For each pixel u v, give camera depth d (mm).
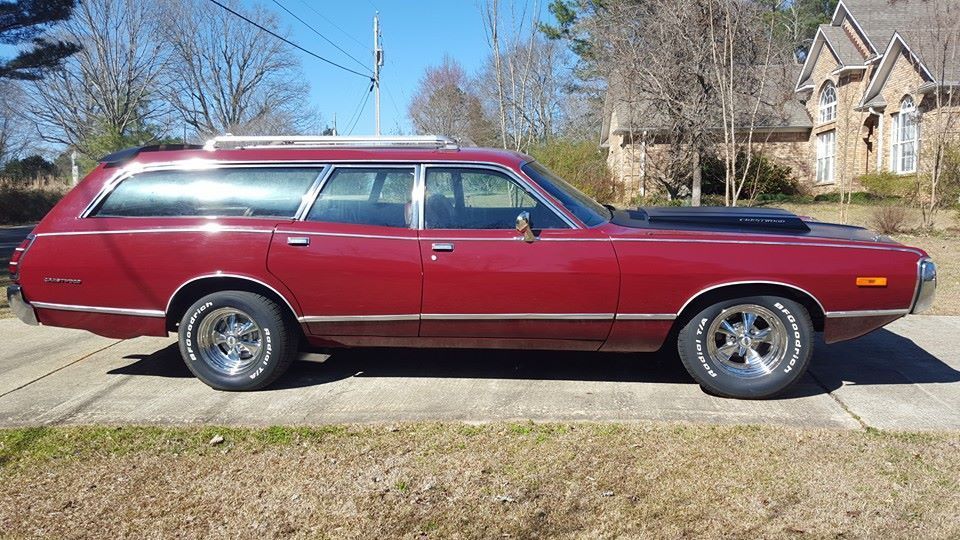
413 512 3410
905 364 5684
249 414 4668
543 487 3625
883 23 26312
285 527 3305
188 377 5473
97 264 5059
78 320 5176
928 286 4758
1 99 50094
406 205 4973
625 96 21531
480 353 5988
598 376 5383
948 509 3398
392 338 5055
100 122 53438
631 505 3449
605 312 4789
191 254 4957
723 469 3803
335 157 5059
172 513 3438
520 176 4957
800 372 4789
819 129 28906
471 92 47281
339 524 3322
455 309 4867
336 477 3764
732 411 4645
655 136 23250
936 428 4352
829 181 28594
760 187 26750
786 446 4090
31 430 4406
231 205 5062
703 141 19781
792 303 4758
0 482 3754
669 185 23484
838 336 4820
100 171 5230
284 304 5055
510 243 4777
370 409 4715
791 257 4691
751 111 17344
